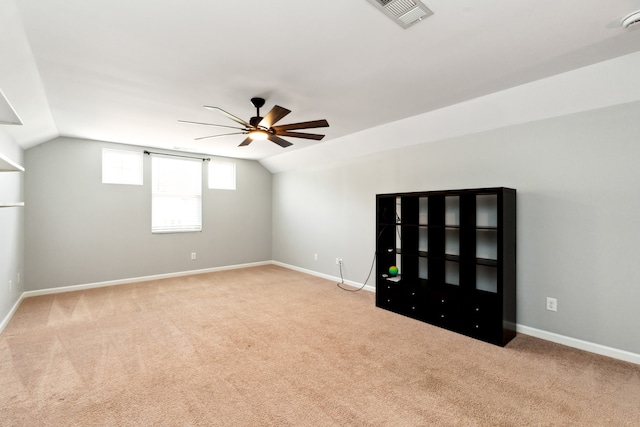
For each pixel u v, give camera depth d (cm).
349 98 306
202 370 239
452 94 297
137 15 174
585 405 196
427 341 292
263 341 291
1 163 172
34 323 334
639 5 167
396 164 433
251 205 667
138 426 177
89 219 481
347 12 173
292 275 580
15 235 381
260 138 321
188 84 269
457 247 364
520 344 285
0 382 221
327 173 551
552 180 290
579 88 257
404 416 186
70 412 189
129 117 362
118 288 481
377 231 394
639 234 245
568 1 163
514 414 187
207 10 170
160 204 555
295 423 180
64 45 204
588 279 270
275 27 187
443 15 175
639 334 246
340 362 252
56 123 384
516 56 225
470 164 351
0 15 161
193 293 455
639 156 245
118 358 257
